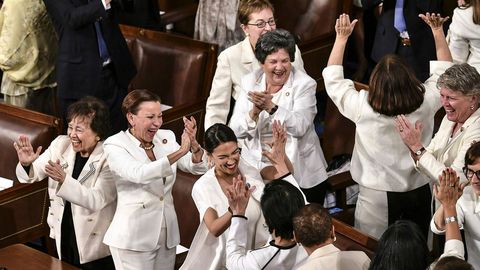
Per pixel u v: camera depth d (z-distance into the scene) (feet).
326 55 89.40
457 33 72.18
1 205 76.02
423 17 64.90
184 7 102.42
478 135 58.44
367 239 58.18
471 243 57.57
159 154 62.85
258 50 62.90
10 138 79.66
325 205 76.59
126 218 62.49
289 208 52.08
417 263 49.24
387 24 79.51
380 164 62.28
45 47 90.02
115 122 82.28
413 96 60.08
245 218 55.21
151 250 62.85
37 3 88.28
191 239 70.85
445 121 61.31
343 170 76.54
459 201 57.11
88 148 64.59
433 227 55.62
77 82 80.28
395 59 60.59
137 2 94.68
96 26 80.33
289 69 62.95
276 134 57.88
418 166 59.16
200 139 86.17
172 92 89.20
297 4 92.99
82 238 65.67
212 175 58.75
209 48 87.81
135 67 82.94
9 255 67.97
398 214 63.21
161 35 90.48
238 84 70.64
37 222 78.43
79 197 63.10
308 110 63.52
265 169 59.62
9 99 92.17
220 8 93.25
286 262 52.60
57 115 93.40
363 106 61.72
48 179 71.77
